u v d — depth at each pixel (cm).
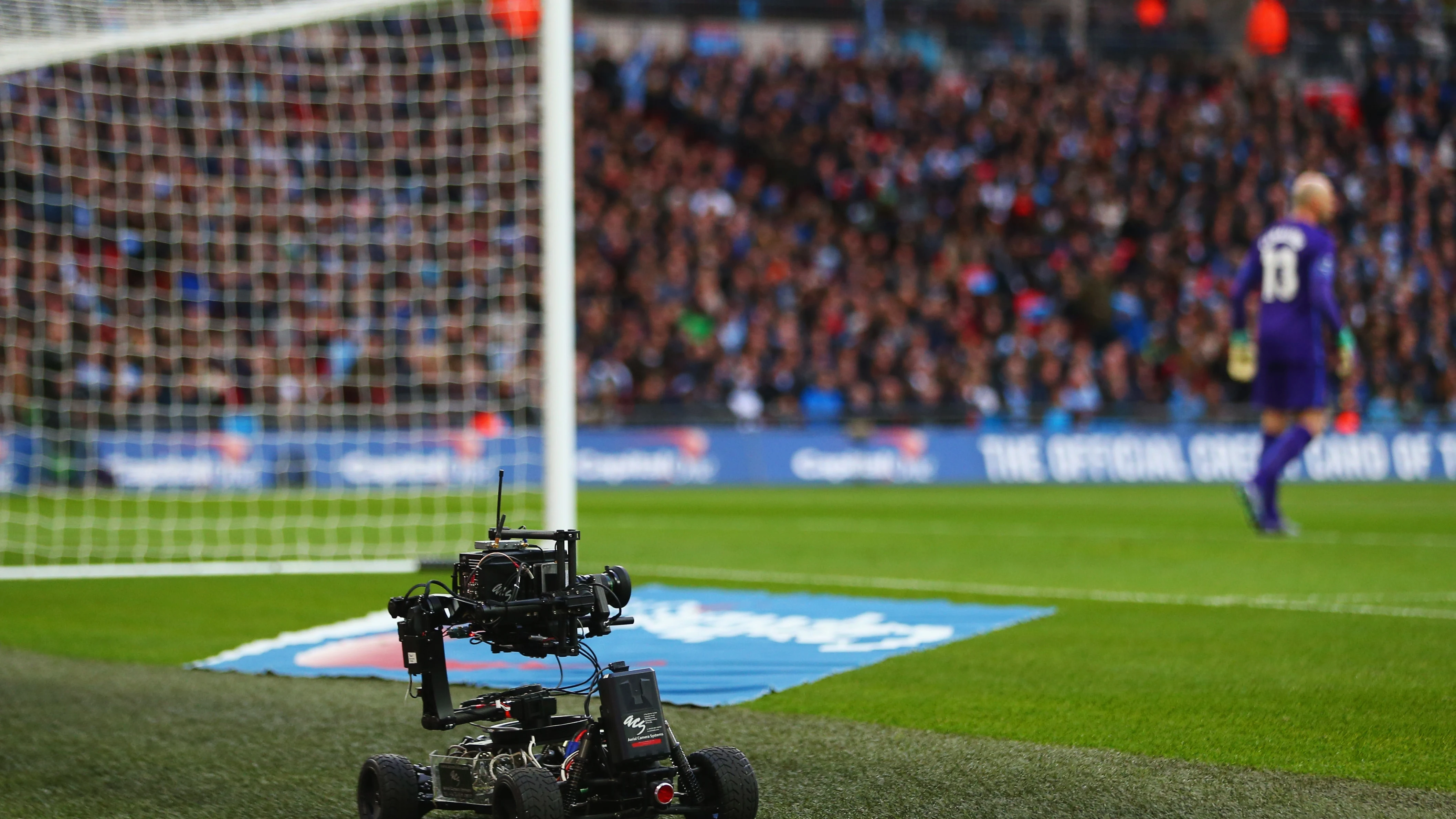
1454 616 851
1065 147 3334
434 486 2191
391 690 650
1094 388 2828
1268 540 1364
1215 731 549
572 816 392
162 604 947
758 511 1825
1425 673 668
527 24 2538
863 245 3103
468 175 2659
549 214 959
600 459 2400
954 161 3269
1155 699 611
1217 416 2758
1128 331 3073
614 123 3103
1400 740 531
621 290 2853
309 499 1978
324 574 1122
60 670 707
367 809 432
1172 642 758
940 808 444
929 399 2734
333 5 1064
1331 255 1305
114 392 2191
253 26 1077
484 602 388
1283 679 654
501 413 2456
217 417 2239
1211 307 3047
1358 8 3756
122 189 2291
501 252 2583
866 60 3416
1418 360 2998
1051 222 3209
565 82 959
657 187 3034
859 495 2162
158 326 2294
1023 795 459
